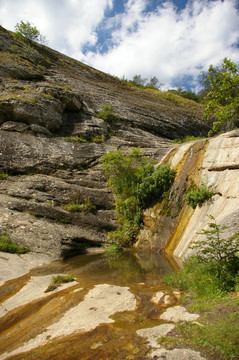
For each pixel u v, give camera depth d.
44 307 5.68
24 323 5.08
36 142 19.25
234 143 12.28
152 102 38.88
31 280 7.43
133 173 17.30
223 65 14.86
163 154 20.23
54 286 6.93
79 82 33.09
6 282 7.16
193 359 3.51
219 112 16.09
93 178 18.11
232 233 7.91
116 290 6.52
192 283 6.56
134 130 28.02
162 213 13.98
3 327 4.97
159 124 32.06
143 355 3.71
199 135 37.41
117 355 3.78
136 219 14.82
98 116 26.52
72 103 24.28
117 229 14.81
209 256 7.65
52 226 12.81
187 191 13.32
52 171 17.69
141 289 6.74
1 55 28.36
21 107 19.94
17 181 15.86
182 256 10.35
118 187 16.80
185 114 38.47
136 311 5.34
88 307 5.48
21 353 4.11
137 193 15.64
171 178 15.30
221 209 10.42
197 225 11.02
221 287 5.76
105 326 4.66
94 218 14.76
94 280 7.73
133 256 11.65
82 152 20.12
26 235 11.34
